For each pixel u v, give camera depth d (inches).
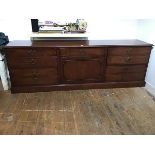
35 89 90.4
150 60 94.5
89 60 87.7
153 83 92.8
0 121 67.9
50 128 64.2
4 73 89.0
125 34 102.3
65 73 89.4
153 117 71.9
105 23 97.0
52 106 79.0
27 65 84.0
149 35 92.6
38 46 80.1
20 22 90.5
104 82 95.7
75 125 66.1
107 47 85.7
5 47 77.9
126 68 93.6
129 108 78.5
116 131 63.0
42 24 91.6
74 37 96.3
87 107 78.8
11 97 86.0
